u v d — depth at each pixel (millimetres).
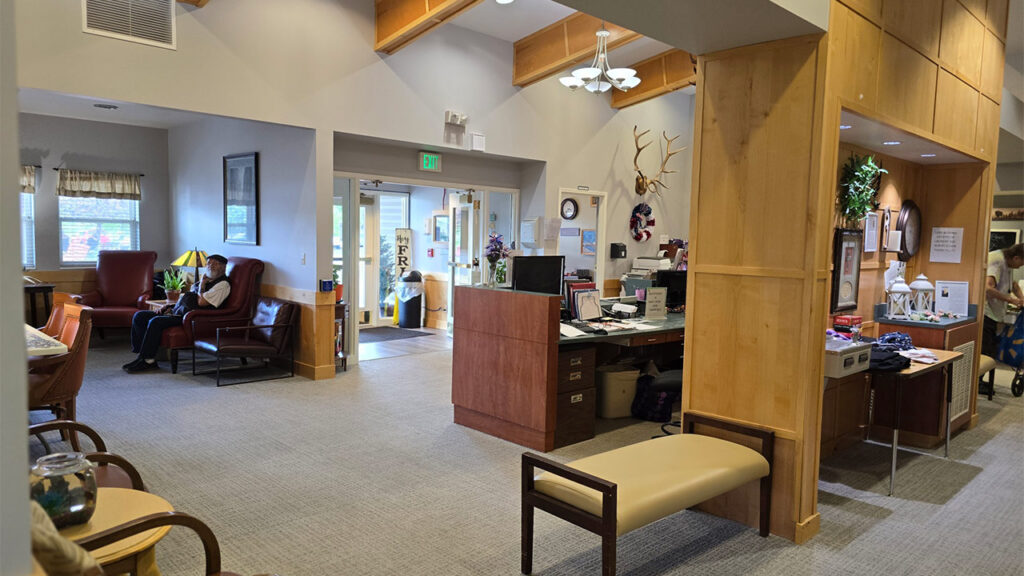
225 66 5195
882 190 4699
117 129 7852
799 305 2848
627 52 7602
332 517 3076
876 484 3676
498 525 3014
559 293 5000
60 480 1680
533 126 7602
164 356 6855
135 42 4738
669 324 4980
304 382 5910
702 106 3146
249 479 3541
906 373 3445
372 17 6082
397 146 6824
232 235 7051
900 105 3484
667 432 4566
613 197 8695
